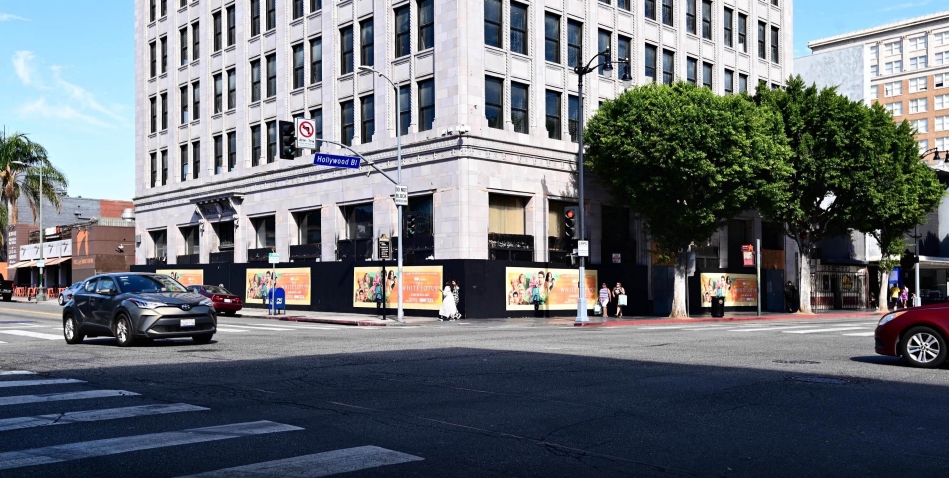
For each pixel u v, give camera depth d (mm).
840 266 56188
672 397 10109
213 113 50250
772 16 51250
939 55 114188
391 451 6984
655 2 43906
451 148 35438
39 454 6801
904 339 13391
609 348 17219
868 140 39344
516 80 37594
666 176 34875
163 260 55281
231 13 49219
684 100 34594
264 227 46750
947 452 7090
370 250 39594
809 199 42031
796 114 39875
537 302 37500
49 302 57594
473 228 35312
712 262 46469
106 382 11461
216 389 10758
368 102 40219
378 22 39312
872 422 8477
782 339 20266
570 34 40188
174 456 6742
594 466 6562
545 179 38469
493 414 8883
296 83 44438
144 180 56625
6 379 11812
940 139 113000
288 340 19766
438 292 35719
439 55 36188
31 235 73125
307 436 7625
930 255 62781
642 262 42812
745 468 6520
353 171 40406
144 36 56938
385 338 20750
